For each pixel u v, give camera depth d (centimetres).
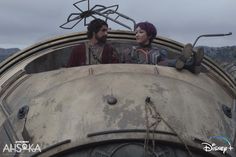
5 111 570
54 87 540
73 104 505
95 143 470
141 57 675
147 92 514
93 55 660
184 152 481
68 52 830
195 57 596
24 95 564
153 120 484
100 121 482
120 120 482
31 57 798
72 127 484
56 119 498
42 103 523
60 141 477
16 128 517
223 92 624
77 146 471
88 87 521
